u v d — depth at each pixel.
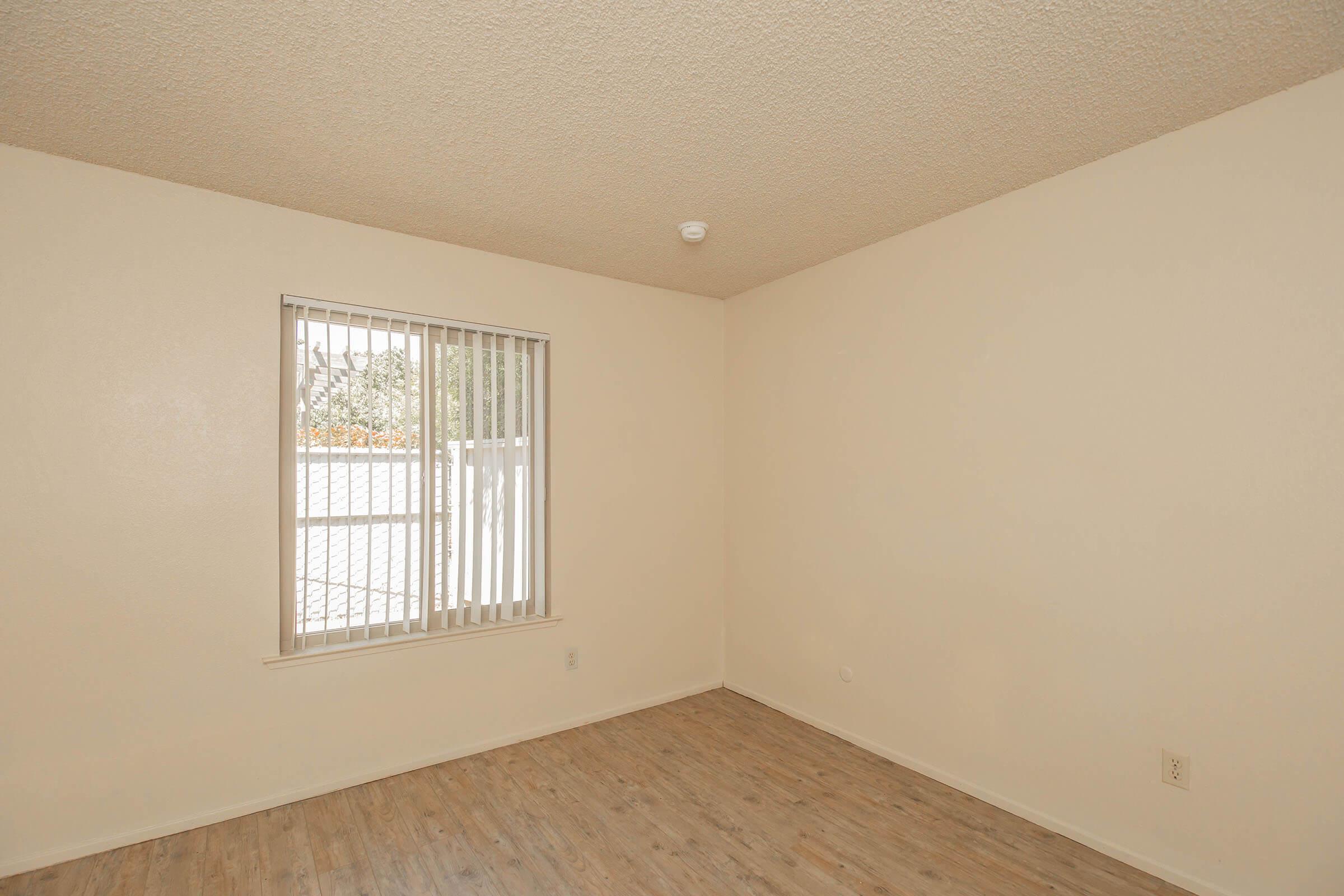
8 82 1.84
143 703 2.37
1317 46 1.72
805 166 2.37
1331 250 1.84
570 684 3.41
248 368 2.59
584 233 2.99
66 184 2.29
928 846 2.32
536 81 1.85
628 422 3.69
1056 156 2.32
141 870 2.17
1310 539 1.87
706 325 4.06
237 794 2.52
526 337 3.32
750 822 2.47
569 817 2.51
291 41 1.66
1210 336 2.06
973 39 1.68
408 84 1.86
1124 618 2.25
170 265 2.46
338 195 2.58
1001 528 2.61
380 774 2.82
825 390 3.42
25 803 2.17
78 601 2.27
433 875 2.15
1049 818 2.43
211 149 2.23
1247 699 1.97
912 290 2.97
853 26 1.62
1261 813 1.94
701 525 3.99
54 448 2.25
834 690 3.32
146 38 1.65
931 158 2.32
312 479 2.73
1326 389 1.85
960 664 2.75
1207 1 1.54
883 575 3.08
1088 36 1.66
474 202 2.65
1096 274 2.34
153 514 2.40
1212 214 2.06
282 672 2.62
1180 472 2.12
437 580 3.04
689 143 2.20
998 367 2.63
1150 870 2.15
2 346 2.18
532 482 3.35
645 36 1.65
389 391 2.92
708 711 3.66
